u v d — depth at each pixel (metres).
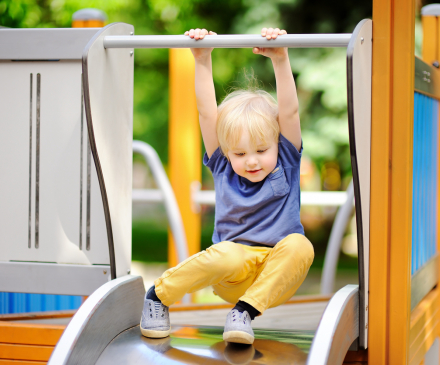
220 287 2.38
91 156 2.63
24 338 2.60
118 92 2.42
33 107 2.68
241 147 2.27
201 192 4.88
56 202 2.66
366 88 2.11
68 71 2.64
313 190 9.27
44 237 2.67
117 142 2.42
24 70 2.68
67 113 2.65
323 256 10.26
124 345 2.16
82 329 1.99
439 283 3.54
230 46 2.17
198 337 2.24
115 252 2.39
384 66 2.15
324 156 8.48
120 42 2.27
